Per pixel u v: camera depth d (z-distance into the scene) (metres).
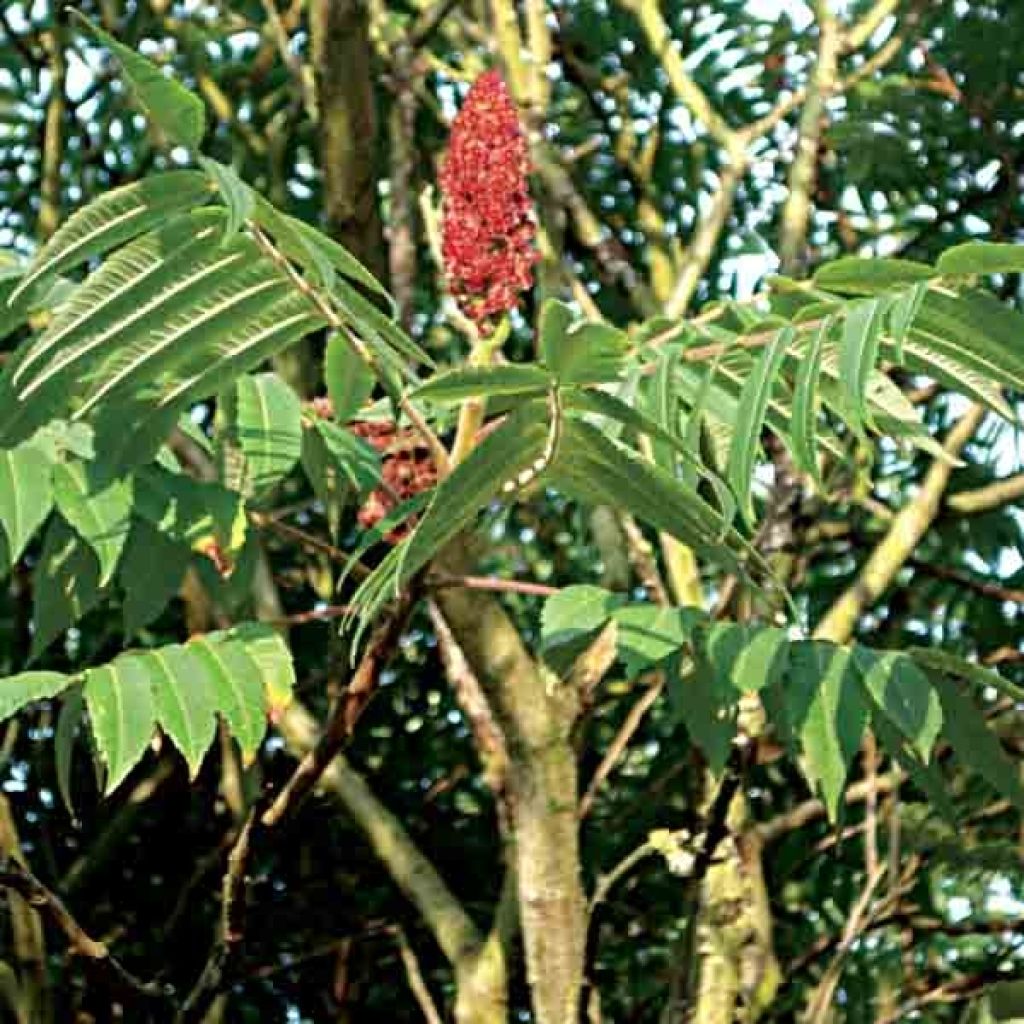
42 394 2.79
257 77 7.20
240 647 3.01
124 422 2.97
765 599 2.79
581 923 4.46
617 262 6.34
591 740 7.13
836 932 6.25
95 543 3.05
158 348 2.72
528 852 4.47
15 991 6.02
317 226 7.07
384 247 4.53
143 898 7.45
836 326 2.71
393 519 2.81
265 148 7.13
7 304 2.60
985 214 6.67
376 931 6.76
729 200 6.24
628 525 5.62
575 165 6.79
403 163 5.25
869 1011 6.50
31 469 3.03
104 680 2.93
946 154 6.61
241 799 6.76
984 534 6.68
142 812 7.48
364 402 3.08
